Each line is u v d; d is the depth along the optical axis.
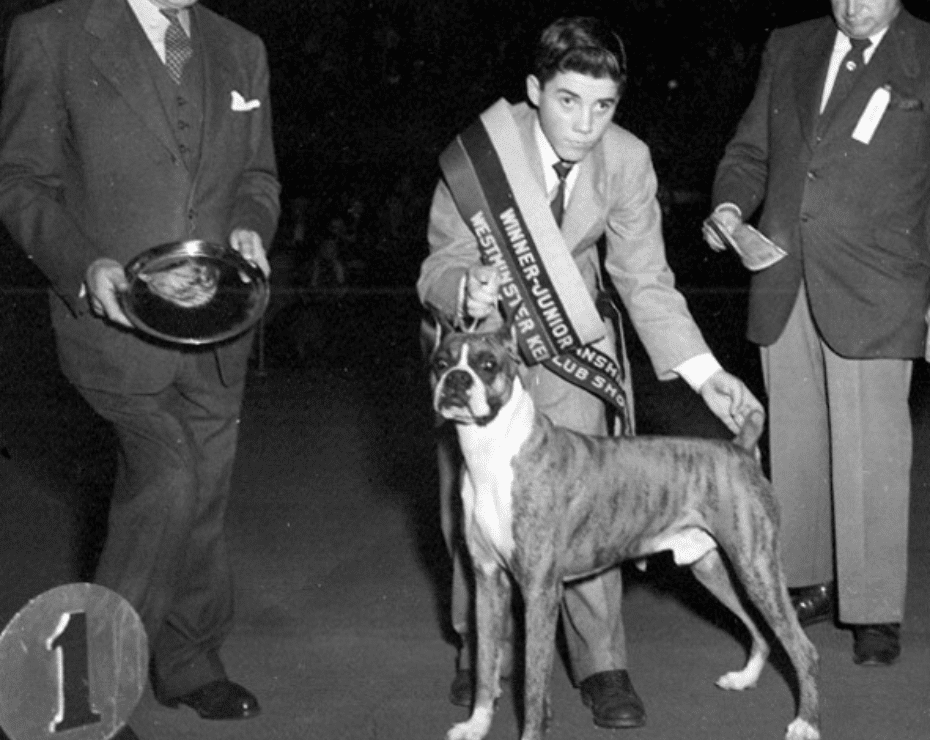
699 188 23.03
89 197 5.09
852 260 6.20
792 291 6.35
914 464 10.48
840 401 6.23
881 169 6.19
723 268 19.81
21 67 5.02
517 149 5.35
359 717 5.56
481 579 5.16
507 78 25.95
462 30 26.28
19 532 8.43
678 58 25.16
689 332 5.55
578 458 5.09
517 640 6.12
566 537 5.05
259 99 5.41
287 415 13.26
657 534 5.29
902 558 6.18
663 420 12.29
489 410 4.87
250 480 10.14
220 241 5.25
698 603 6.92
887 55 6.24
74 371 5.15
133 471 5.18
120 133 5.05
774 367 6.48
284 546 8.23
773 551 5.29
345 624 6.76
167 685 5.58
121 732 4.98
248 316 4.99
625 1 25.58
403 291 17.67
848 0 6.11
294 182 23.91
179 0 5.06
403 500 9.45
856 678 5.97
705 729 5.41
